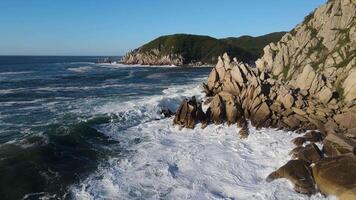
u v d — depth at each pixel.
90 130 26.30
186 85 55.59
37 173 18.48
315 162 18.00
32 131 25.66
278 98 29.12
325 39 39.28
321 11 42.84
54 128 26.52
